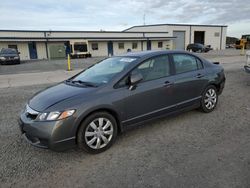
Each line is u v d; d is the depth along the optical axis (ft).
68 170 10.18
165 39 154.71
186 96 15.17
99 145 11.58
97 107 11.23
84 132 11.12
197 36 177.06
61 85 13.70
